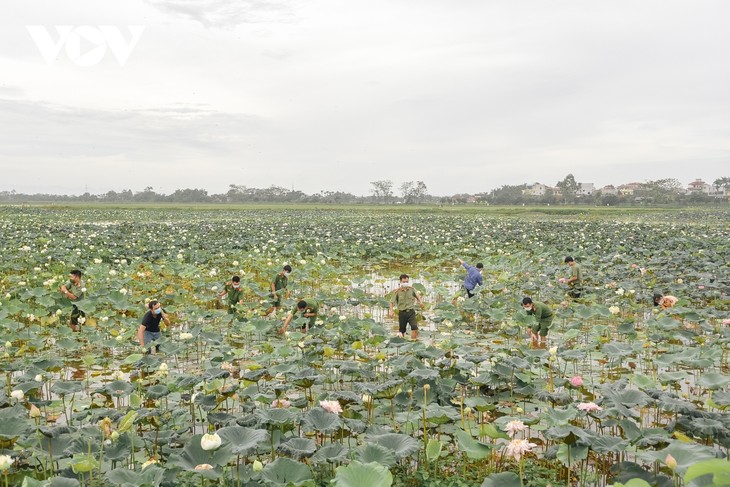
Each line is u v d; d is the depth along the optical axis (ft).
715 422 18.51
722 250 80.74
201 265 72.38
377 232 118.62
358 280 57.41
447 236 106.73
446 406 21.65
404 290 40.55
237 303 43.78
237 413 24.25
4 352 31.04
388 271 77.00
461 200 614.75
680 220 197.47
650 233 114.21
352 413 22.34
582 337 41.78
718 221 189.37
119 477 15.25
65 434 18.63
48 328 40.52
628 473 16.20
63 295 42.68
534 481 18.78
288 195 612.29
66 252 76.07
